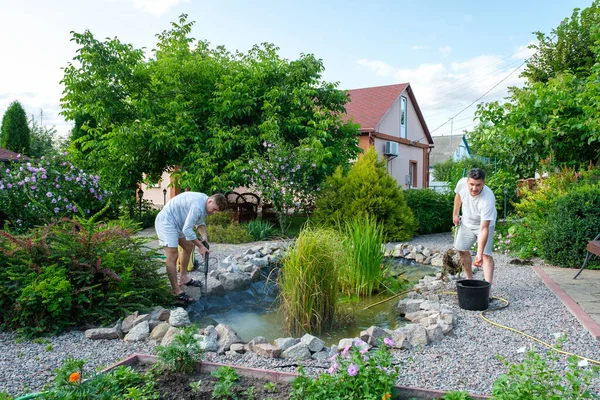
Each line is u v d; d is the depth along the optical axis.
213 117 11.82
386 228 9.38
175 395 2.40
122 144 11.16
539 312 4.21
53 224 4.27
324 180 11.23
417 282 6.15
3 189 8.21
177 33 13.11
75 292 3.82
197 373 2.69
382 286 5.70
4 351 3.24
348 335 4.03
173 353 2.67
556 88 9.25
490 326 3.85
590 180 7.71
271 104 11.68
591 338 3.48
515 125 9.52
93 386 2.28
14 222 8.20
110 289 4.16
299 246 4.16
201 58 12.94
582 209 6.43
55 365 2.96
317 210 9.83
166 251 4.71
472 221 4.79
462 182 4.88
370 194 9.44
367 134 18.27
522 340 3.47
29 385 2.62
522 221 8.28
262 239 9.93
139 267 4.55
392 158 20.16
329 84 12.98
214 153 11.17
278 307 4.79
